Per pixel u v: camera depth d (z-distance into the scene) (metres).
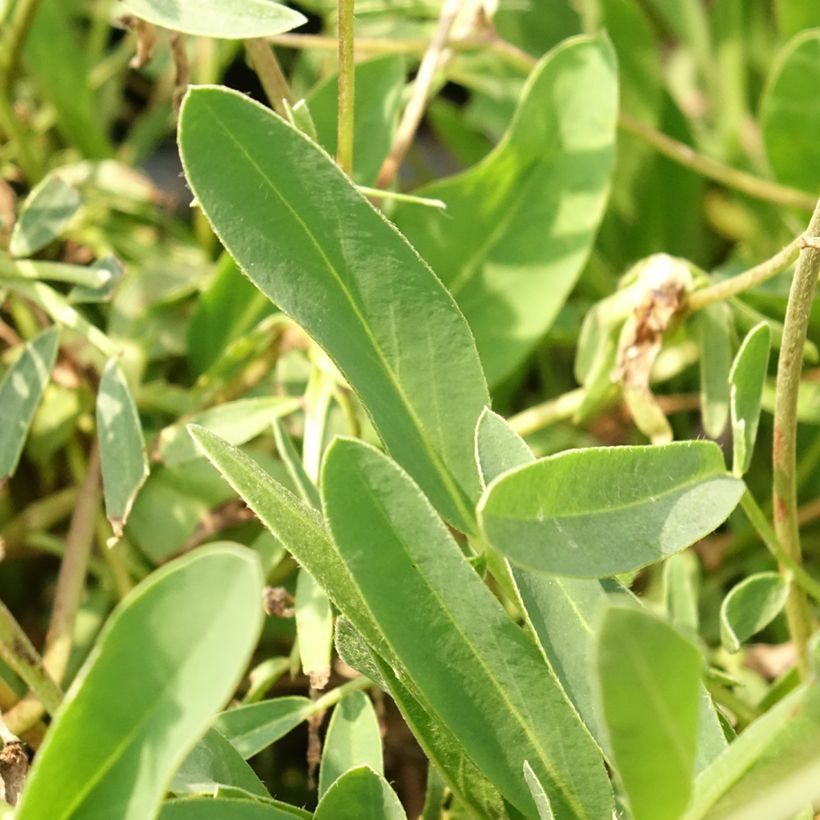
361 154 0.29
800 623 0.24
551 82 0.28
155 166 0.37
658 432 0.26
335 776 0.21
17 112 0.33
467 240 0.29
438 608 0.20
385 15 0.32
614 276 0.33
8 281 0.27
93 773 0.17
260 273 0.20
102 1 0.37
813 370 0.31
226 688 0.16
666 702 0.17
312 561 0.20
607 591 0.20
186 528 0.28
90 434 0.30
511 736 0.20
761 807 0.18
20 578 0.30
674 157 0.31
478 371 0.21
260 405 0.27
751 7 0.37
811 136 0.31
